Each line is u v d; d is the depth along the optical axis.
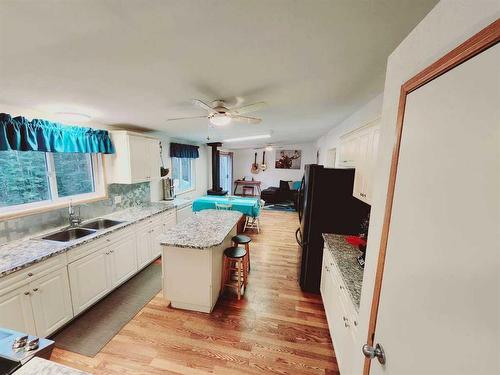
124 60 1.25
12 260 1.75
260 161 9.17
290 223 5.81
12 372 0.77
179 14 0.86
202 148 6.76
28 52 1.13
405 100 0.76
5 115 1.97
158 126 3.52
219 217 3.13
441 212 0.56
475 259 0.46
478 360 0.44
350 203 2.60
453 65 0.53
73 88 1.69
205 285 2.30
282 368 1.74
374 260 0.96
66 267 2.07
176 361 1.78
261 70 1.43
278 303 2.54
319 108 2.50
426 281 0.60
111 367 1.72
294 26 0.97
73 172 2.86
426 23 0.67
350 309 1.41
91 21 0.89
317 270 2.73
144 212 3.47
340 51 1.20
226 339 2.01
